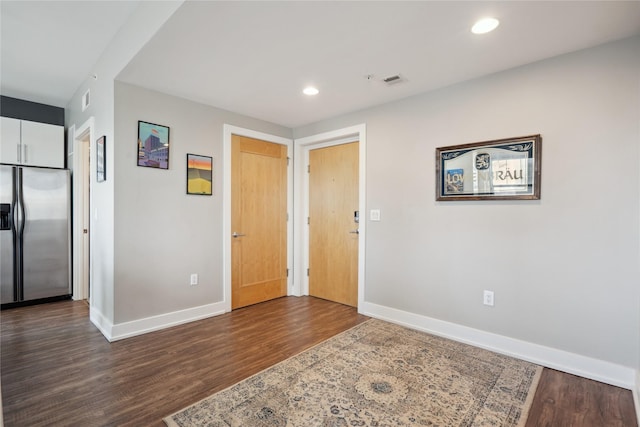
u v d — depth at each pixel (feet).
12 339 9.09
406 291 10.25
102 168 9.64
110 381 6.87
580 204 7.27
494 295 8.49
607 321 6.98
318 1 5.56
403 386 6.73
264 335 9.49
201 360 7.86
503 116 8.32
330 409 5.94
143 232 9.53
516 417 5.77
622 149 6.81
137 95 9.36
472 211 8.86
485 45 7.10
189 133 10.54
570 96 7.39
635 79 6.68
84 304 12.55
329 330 9.91
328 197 13.32
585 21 6.18
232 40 6.86
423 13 5.96
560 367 7.50
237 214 12.03
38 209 12.39
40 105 13.55
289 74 8.58
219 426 5.46
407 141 10.19
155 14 6.55
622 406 6.10
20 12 7.48
